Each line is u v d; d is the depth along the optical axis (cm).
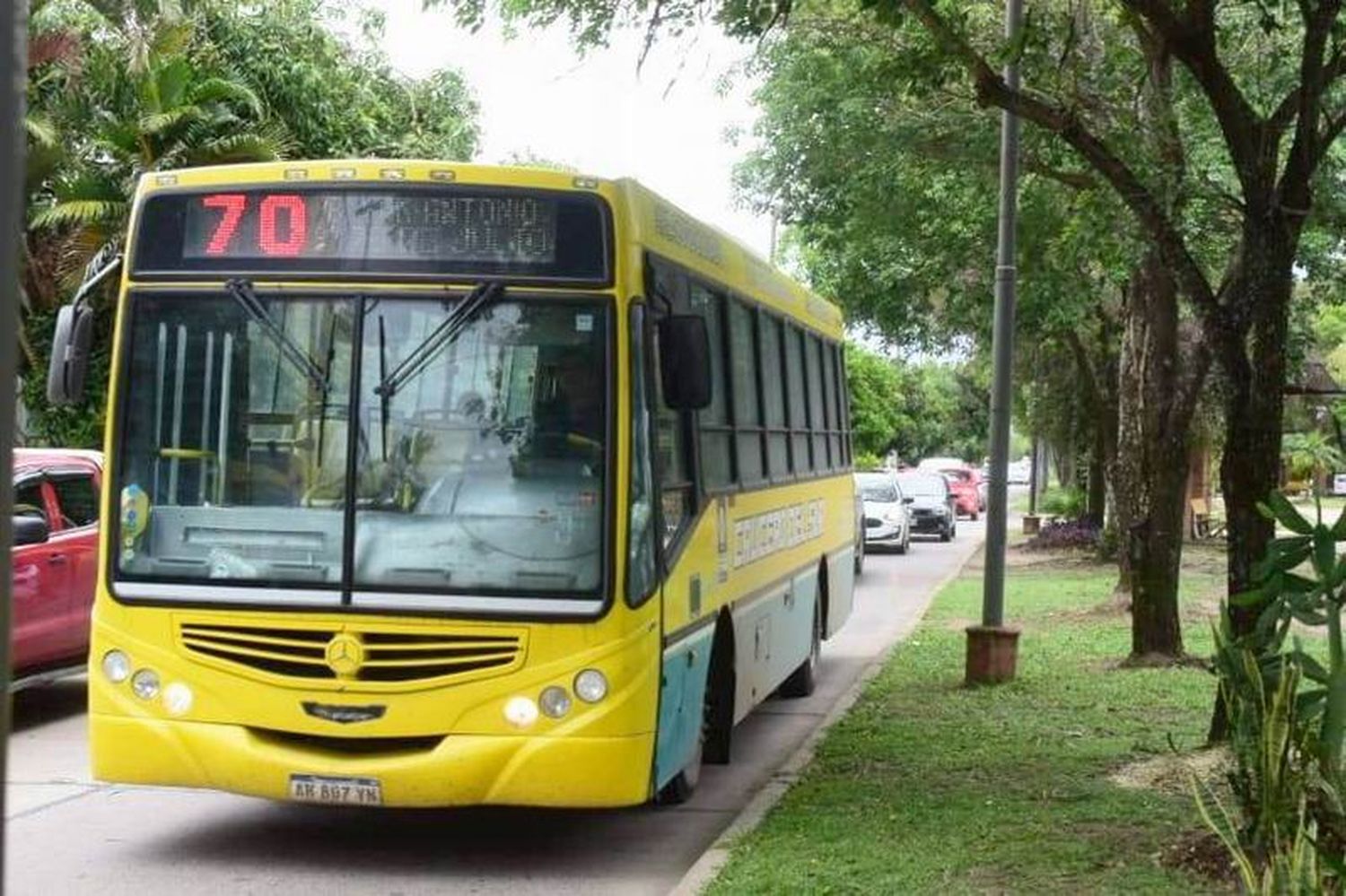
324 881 785
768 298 1155
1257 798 631
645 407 781
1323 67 934
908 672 1498
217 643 767
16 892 757
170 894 757
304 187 788
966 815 859
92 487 1347
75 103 2297
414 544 762
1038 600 2269
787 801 912
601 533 758
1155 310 1504
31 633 1227
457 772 746
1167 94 1138
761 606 1098
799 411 1295
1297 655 622
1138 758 1023
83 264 2231
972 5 1559
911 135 1572
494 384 770
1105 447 3123
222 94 2325
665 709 800
